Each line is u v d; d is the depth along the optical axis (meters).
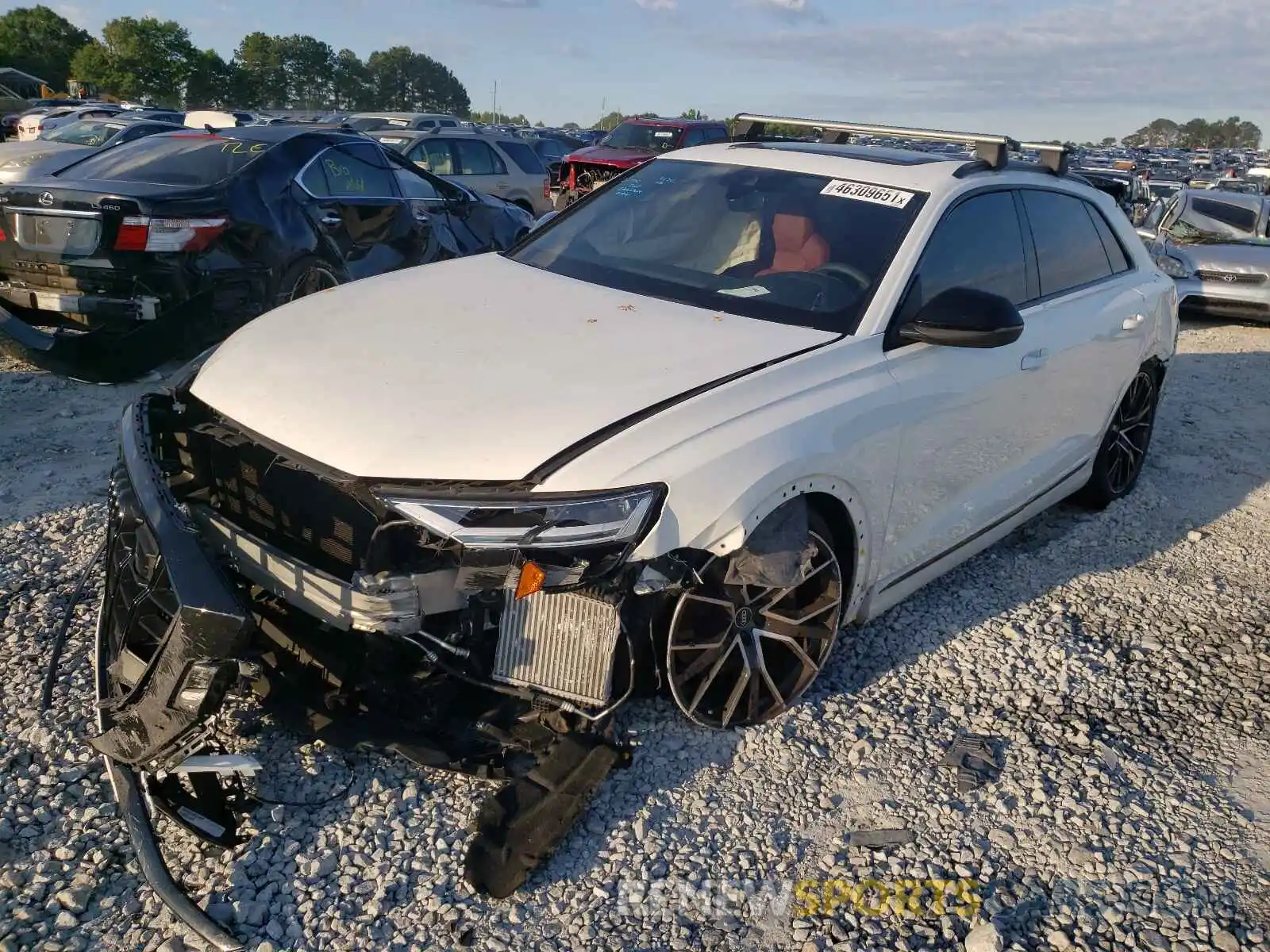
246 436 2.98
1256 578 4.99
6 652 3.51
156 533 2.59
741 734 3.39
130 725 2.54
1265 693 3.97
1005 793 3.26
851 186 4.05
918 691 3.79
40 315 6.63
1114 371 5.06
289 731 3.17
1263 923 2.83
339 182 7.64
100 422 5.87
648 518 2.75
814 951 2.61
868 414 3.34
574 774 2.95
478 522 2.62
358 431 2.81
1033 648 4.15
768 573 3.05
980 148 4.36
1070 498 5.77
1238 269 11.57
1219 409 8.01
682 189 4.34
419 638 2.85
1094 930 2.76
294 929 2.54
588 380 3.01
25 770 2.98
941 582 4.68
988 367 3.93
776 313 3.58
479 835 2.77
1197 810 3.27
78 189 6.17
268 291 6.94
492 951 2.53
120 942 2.46
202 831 2.60
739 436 2.95
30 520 4.50
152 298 6.30
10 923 2.48
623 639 2.98
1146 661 4.14
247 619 2.48
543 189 16.33
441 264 4.22
